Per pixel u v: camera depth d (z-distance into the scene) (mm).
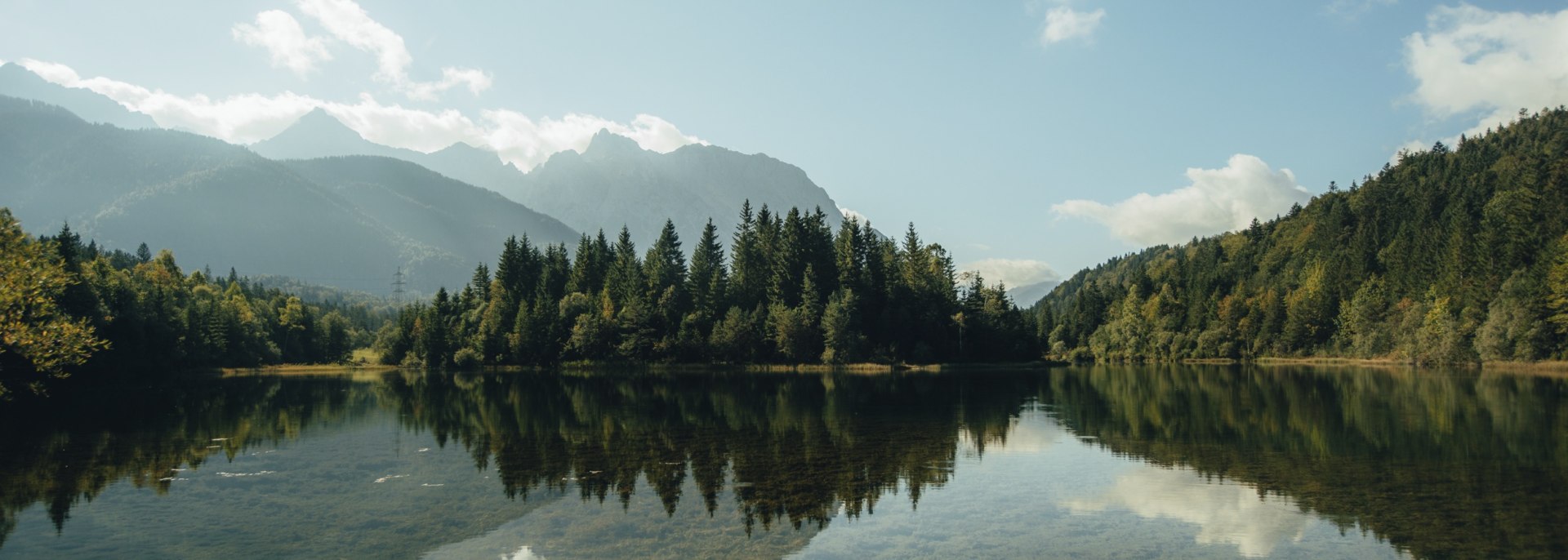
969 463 33094
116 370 89062
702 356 124875
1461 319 104312
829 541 21703
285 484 30000
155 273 141000
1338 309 140375
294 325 166875
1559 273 90562
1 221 40312
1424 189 183750
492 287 155625
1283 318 146125
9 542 22188
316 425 49031
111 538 22656
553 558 20688
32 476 31812
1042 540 21516
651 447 38094
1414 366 109750
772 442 39688
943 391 74812
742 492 27641
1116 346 155375
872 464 33062
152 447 39906
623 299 135750
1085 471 31016
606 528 23297
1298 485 27734
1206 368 124688
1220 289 172250
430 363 138625
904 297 133500
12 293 38000
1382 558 19531
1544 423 42750
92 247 160125
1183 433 41156
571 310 134625
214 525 24062
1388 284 133125
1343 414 48844
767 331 123250
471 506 26156
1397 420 44969
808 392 74938
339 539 22531
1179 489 27453
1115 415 50969
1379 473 29547
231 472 32656
